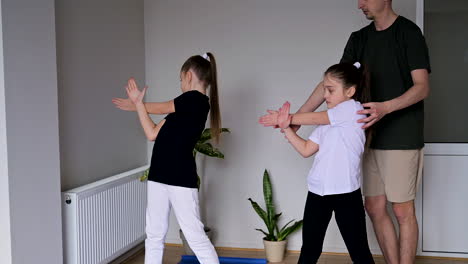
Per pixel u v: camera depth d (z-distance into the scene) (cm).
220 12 358
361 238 218
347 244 220
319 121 216
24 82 228
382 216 264
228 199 364
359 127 217
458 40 328
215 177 366
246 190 361
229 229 366
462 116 332
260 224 361
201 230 251
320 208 218
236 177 362
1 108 217
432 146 336
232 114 360
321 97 251
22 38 226
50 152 246
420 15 327
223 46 359
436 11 329
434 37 330
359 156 220
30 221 232
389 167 246
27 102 230
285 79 350
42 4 239
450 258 338
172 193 245
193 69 255
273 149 355
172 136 244
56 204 250
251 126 357
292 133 224
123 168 345
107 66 322
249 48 354
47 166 244
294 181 353
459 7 326
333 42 342
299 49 347
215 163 365
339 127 215
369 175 261
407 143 242
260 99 355
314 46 345
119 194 305
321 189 216
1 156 219
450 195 336
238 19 355
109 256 292
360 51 254
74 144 285
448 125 334
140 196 333
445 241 339
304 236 222
